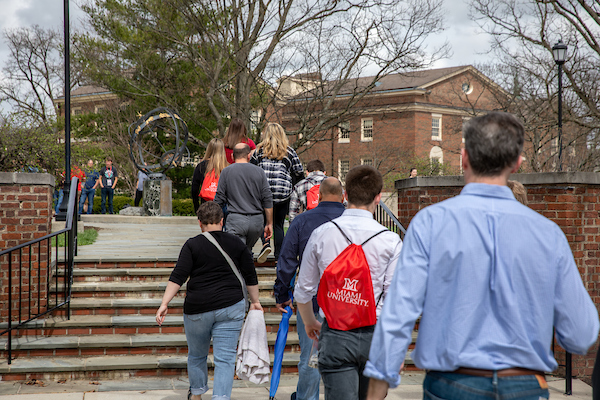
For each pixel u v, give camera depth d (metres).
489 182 1.90
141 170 17.67
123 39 20.53
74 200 6.71
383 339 1.79
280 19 17.67
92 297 6.02
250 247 5.58
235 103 18.84
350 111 20.72
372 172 3.09
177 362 5.07
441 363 1.79
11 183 5.66
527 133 20.58
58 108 35.47
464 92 36.75
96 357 5.20
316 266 3.09
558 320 1.78
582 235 5.89
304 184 5.62
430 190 6.86
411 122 34.78
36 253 5.74
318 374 3.89
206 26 18.39
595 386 1.92
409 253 1.85
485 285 1.78
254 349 3.96
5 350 5.10
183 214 22.06
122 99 26.52
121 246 8.37
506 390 1.72
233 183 5.34
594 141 19.84
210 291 3.80
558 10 18.86
